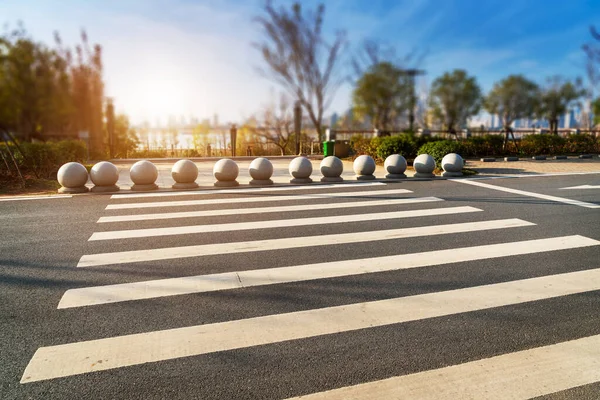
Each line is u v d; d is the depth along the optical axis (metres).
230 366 3.29
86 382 3.08
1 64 13.73
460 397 2.95
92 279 5.04
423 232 7.16
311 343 3.63
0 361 3.33
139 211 8.75
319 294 4.63
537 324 3.96
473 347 3.57
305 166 12.52
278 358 3.40
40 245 6.39
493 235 6.97
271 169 12.26
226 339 3.69
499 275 5.19
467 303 4.40
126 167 16.80
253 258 5.82
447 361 3.37
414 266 5.51
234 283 4.93
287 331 3.83
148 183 11.40
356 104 32.19
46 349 3.50
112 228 7.39
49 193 10.79
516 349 3.54
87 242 6.55
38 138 15.58
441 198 10.17
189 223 7.75
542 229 7.35
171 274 5.21
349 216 8.32
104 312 4.18
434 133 28.50
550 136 21.53
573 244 6.47
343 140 21.23
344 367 3.28
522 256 5.91
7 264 5.55
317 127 32.50
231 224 7.68
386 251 6.13
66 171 10.70
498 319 4.06
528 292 4.68
